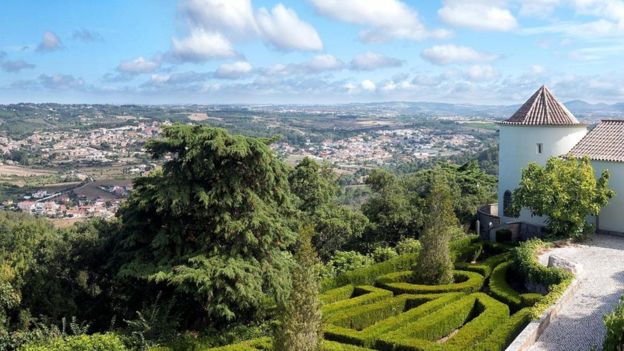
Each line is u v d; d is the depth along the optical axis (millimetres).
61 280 27391
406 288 26781
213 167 23172
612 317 15688
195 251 23359
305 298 15406
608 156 34812
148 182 25250
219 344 22031
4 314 24203
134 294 25375
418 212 42219
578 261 28297
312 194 40656
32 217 65250
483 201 48844
